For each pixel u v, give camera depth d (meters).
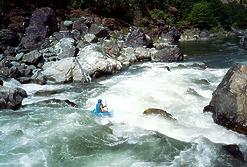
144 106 19.47
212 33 63.88
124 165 13.24
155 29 55.28
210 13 66.00
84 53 28.61
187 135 15.77
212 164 13.19
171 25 60.59
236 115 16.09
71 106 19.66
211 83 24.11
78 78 25.64
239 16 71.69
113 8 50.81
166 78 25.33
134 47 38.91
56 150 14.38
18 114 18.30
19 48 32.25
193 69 28.50
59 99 20.50
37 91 22.58
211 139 15.41
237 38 57.91
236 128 16.06
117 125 16.83
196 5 65.88
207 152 14.00
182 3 65.50
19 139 15.33
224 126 16.61
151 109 17.97
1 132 16.05
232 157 13.66
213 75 26.44
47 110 18.89
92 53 27.89
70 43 32.00
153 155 13.93
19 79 25.09
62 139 15.27
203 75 26.38
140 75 26.73
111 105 19.77
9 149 14.46
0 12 36.03
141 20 55.22
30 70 26.97
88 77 25.70
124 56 33.31
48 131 16.05
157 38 53.53
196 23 64.38
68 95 22.17
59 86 24.42
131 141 15.07
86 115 18.09
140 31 40.06
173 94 21.20
